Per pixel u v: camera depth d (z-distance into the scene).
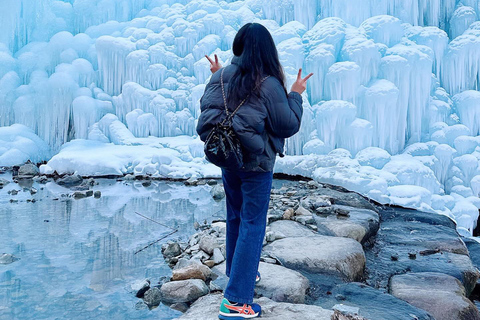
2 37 8.48
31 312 2.22
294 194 5.26
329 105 6.51
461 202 5.70
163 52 8.34
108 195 5.47
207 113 1.90
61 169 6.75
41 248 3.30
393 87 6.47
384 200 5.35
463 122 6.90
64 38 8.66
